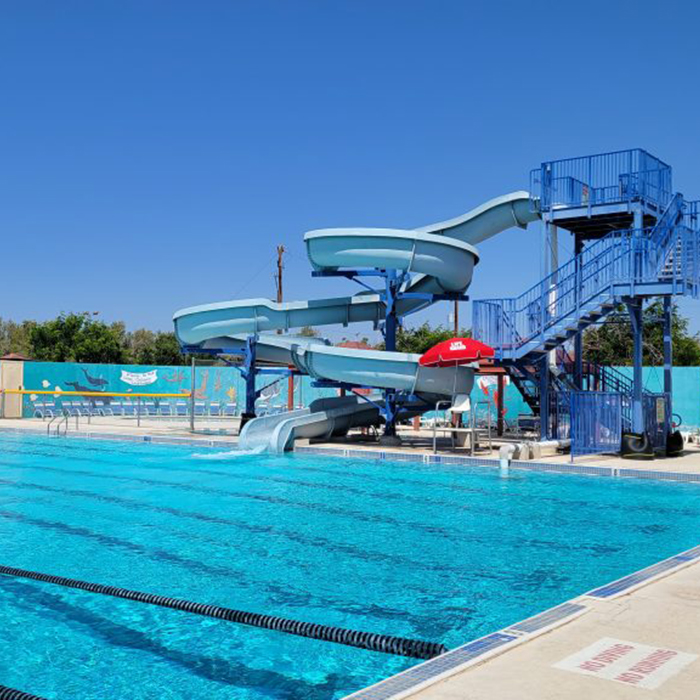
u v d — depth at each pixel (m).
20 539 8.05
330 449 16.06
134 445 18.61
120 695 4.16
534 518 9.20
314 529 8.58
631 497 10.82
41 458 15.90
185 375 32.94
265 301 19.56
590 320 15.61
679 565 5.90
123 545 7.77
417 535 8.26
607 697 3.29
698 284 14.76
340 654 4.72
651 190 16.19
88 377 31.02
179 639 5.00
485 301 16.31
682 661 3.73
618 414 14.70
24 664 4.59
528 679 3.50
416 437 19.41
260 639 4.98
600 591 5.10
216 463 14.87
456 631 5.20
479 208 18.14
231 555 7.35
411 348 41.31
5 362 28.23
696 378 23.55
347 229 16.14
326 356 17.08
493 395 25.56
